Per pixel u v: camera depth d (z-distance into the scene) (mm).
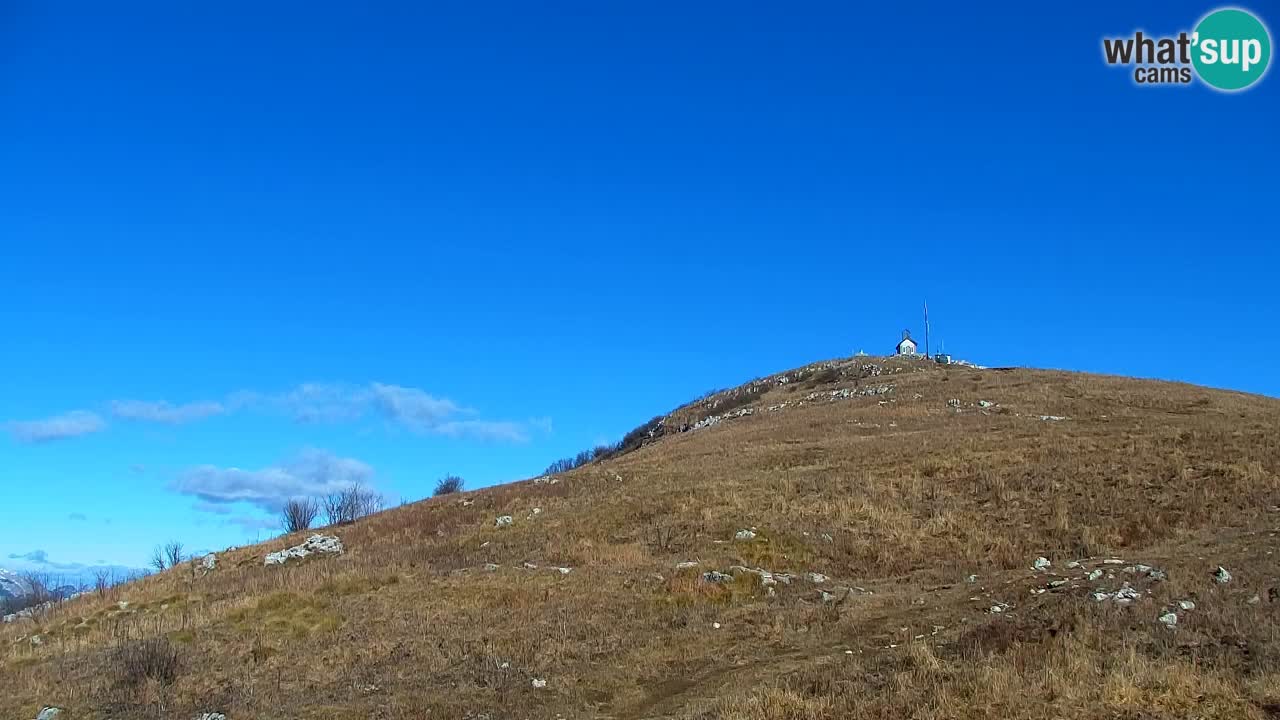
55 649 20391
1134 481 27969
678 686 14594
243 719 14086
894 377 64062
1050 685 10734
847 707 11188
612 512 29609
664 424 80188
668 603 20203
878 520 27094
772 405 65438
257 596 22250
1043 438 36062
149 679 16625
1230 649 11750
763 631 17438
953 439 37531
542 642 17469
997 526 26078
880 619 17656
